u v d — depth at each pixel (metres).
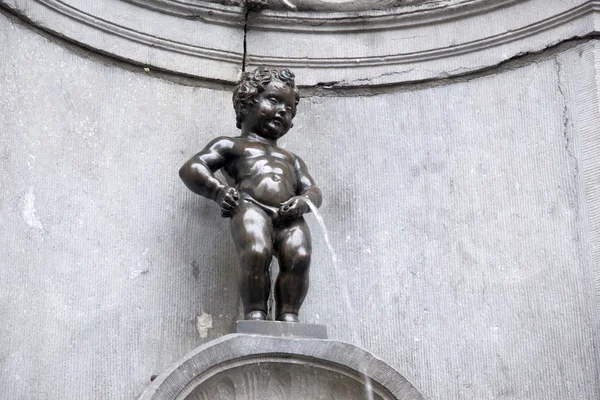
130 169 7.12
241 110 6.94
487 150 7.34
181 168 6.69
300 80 7.73
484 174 7.28
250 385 6.07
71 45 7.20
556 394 6.58
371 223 7.30
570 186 6.98
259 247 6.28
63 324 6.46
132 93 7.35
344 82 7.72
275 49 7.77
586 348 6.59
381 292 7.09
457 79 7.61
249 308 6.30
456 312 6.96
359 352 6.07
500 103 7.43
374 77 7.71
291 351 6.00
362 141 7.55
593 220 6.80
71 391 6.35
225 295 7.00
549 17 7.40
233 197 6.46
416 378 6.82
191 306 6.90
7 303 6.26
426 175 7.39
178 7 7.62
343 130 7.60
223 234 7.17
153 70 7.50
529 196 7.10
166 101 7.46
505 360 6.76
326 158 7.52
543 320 6.77
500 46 7.54
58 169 6.81
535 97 7.32
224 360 5.92
